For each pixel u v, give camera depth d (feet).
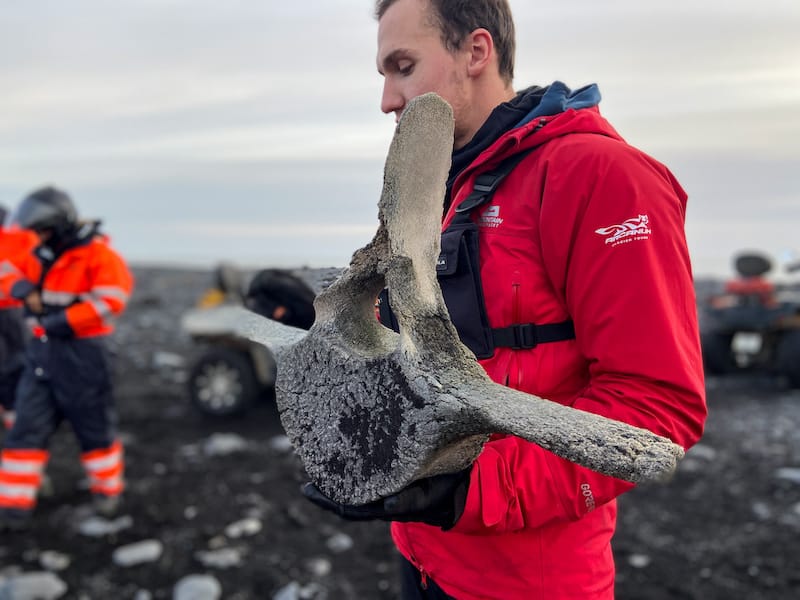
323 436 4.21
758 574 12.30
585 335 4.47
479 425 3.57
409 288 3.84
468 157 5.10
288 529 14.16
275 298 6.88
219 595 11.81
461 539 5.06
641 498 15.60
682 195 4.89
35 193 13.91
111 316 14.17
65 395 14.07
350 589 12.05
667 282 4.33
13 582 11.63
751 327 26.20
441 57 4.86
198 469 17.25
